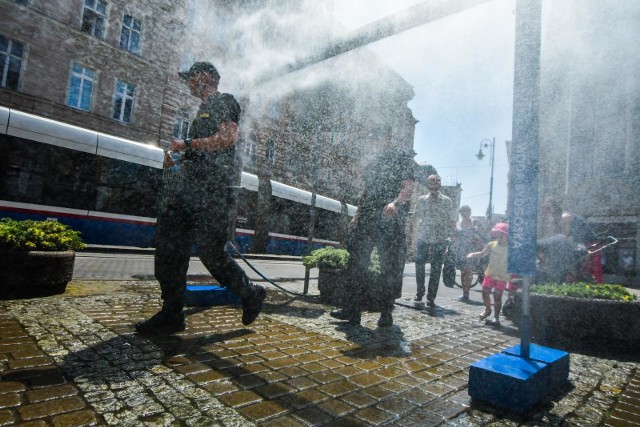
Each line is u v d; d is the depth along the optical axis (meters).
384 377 1.98
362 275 3.25
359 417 1.50
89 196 8.80
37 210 8.02
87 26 13.77
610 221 12.62
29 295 3.14
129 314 2.80
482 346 2.84
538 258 4.34
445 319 3.95
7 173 7.63
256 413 1.45
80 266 5.77
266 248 13.51
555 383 1.97
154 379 1.69
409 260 20.80
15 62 12.43
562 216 4.91
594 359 2.70
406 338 2.89
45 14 12.81
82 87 13.77
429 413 1.58
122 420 1.31
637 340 2.94
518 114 1.96
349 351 2.39
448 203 4.79
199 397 1.54
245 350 2.22
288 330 2.80
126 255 8.70
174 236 2.36
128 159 9.47
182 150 2.28
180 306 2.48
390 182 3.32
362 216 3.34
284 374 1.89
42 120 8.13
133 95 14.98
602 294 3.25
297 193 14.83
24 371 1.65
